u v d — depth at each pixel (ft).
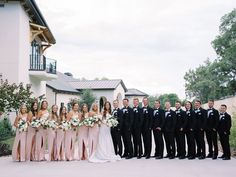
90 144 47.73
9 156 52.06
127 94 242.99
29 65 91.45
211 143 49.70
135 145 50.19
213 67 163.53
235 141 52.75
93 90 184.96
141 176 35.73
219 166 42.01
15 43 80.02
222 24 167.22
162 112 49.88
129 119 49.60
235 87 160.97
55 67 102.89
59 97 140.87
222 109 48.88
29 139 47.16
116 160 47.29
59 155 47.60
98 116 48.03
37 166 42.47
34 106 48.14
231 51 156.35
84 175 36.24
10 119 79.66
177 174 36.78
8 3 80.12
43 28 92.68
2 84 64.18
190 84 220.43
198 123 49.03
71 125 47.70
